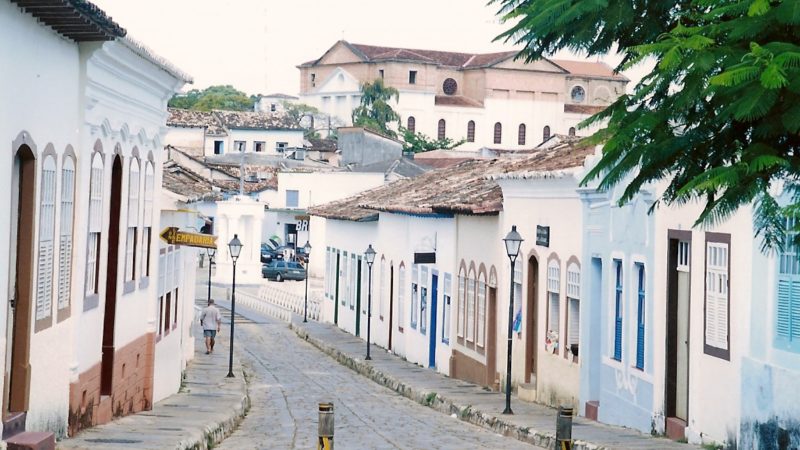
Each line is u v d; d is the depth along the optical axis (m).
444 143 158.12
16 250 14.53
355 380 36.06
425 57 168.50
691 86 9.69
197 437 18.81
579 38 10.91
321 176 90.38
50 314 15.68
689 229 19.64
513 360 29.25
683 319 20.39
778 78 8.94
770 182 9.99
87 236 17.72
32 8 13.88
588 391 24.41
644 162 10.71
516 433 22.86
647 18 10.94
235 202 78.62
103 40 16.45
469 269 32.97
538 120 170.38
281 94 179.38
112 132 19.06
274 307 61.41
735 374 18.03
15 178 14.41
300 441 21.55
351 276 50.38
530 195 27.98
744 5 9.62
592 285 24.34
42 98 14.90
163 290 25.77
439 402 28.52
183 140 125.38
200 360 38.66
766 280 17.16
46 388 15.62
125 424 19.73
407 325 40.09
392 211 39.94
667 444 19.36
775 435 16.80
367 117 160.50
